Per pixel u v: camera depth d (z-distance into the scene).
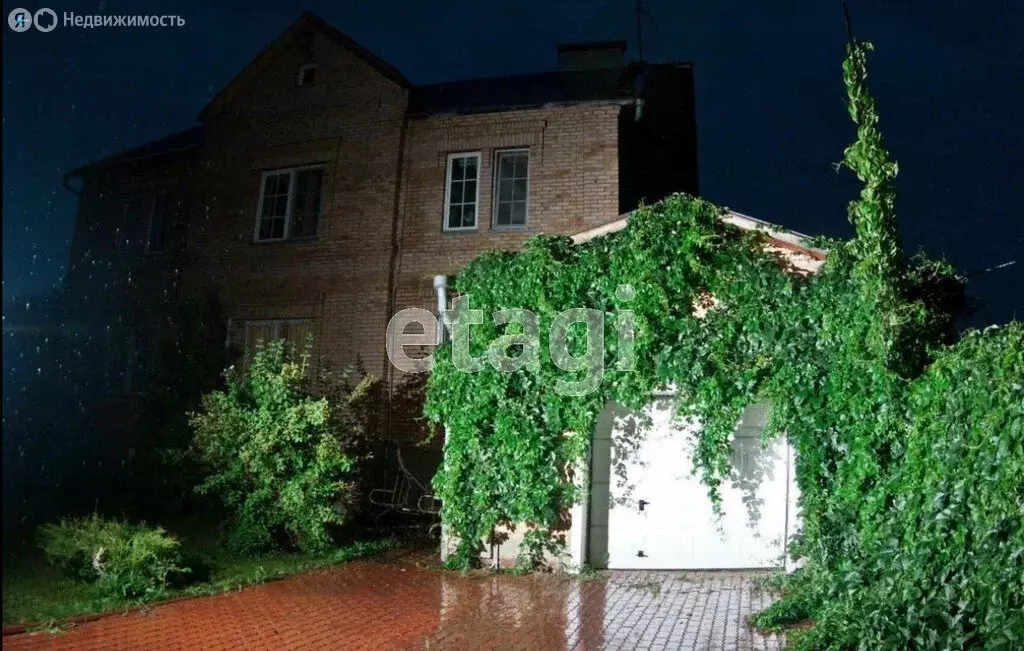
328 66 14.59
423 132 13.87
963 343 6.00
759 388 8.59
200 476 10.81
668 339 8.99
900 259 7.42
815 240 8.70
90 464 14.44
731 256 8.91
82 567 7.91
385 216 13.59
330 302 13.62
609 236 9.45
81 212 16.33
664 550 9.24
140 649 5.95
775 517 9.03
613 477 9.44
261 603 7.62
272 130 14.77
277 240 14.26
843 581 6.86
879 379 7.43
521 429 9.22
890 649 5.10
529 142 13.32
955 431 5.71
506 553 9.41
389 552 10.46
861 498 7.37
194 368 13.91
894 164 7.29
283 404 10.09
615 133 13.01
